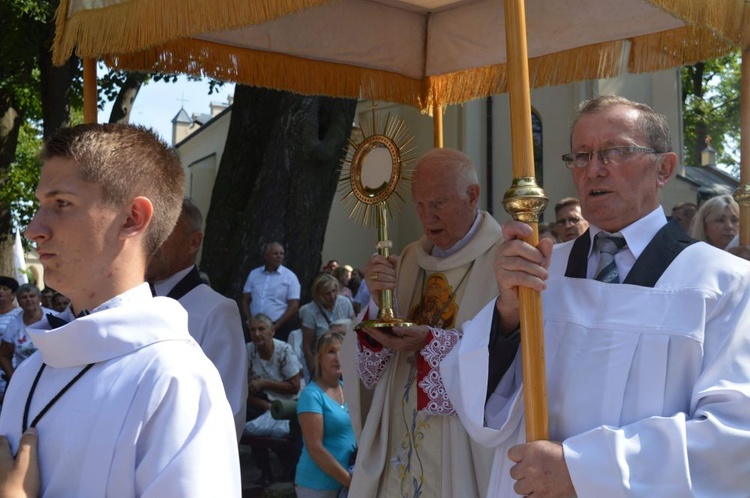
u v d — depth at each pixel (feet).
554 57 13.75
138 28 10.40
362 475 11.14
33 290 28.71
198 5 9.68
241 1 9.27
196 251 11.69
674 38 12.69
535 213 7.20
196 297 11.39
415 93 15.42
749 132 11.27
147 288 5.69
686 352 7.00
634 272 7.46
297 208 31.40
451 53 14.97
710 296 7.09
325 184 31.86
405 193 11.50
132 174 5.59
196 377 5.29
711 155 66.90
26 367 5.80
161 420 5.10
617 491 6.56
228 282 31.45
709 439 6.61
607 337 7.28
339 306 28.09
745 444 6.60
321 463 16.17
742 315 7.04
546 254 7.15
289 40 13.74
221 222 32.55
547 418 7.09
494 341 7.95
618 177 7.54
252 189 31.91
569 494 6.80
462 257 11.12
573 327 7.48
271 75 13.76
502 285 7.34
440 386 10.28
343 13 14.24
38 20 42.86
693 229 15.55
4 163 59.11
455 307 11.14
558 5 13.47
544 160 57.82
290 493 20.65
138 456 5.08
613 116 7.63
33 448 5.16
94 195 5.47
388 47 14.84
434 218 11.19
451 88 15.29
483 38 14.53
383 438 11.12
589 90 56.03
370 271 11.01
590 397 7.22
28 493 5.02
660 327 7.11
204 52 13.16
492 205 62.13
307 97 31.40
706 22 9.97
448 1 14.60
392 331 10.59
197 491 4.97
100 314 5.31
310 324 27.37
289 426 21.70
